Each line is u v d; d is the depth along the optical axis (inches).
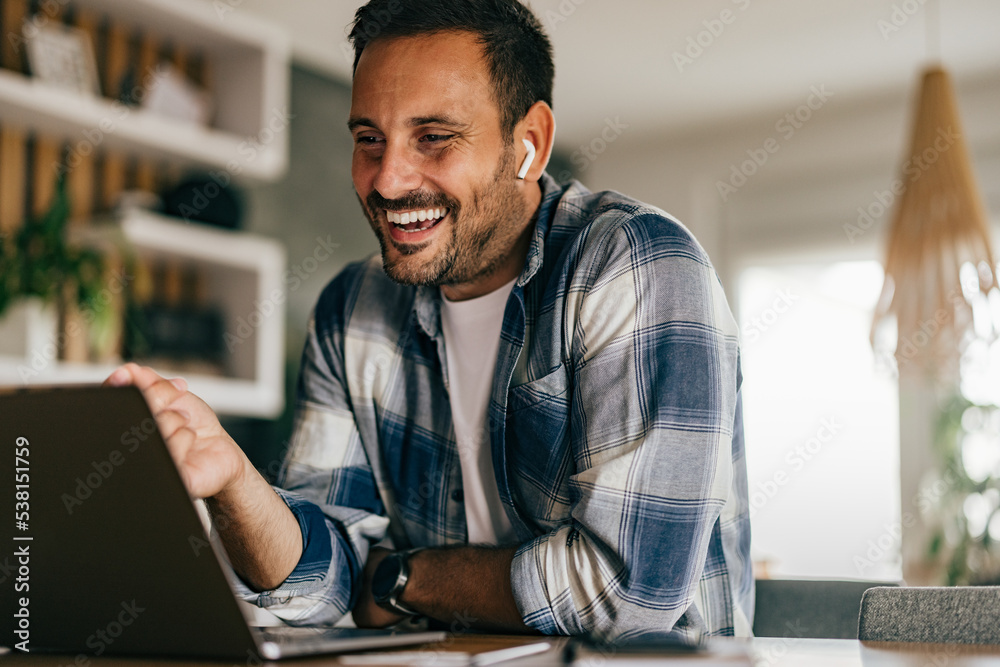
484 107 41.7
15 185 109.2
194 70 127.3
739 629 43.0
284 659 24.0
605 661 23.4
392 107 40.9
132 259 108.0
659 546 35.1
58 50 107.3
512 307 42.7
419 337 47.8
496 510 44.6
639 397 37.0
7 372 96.0
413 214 41.9
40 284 97.1
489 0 42.3
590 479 36.2
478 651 26.0
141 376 33.7
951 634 30.4
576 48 140.5
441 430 46.7
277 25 133.7
